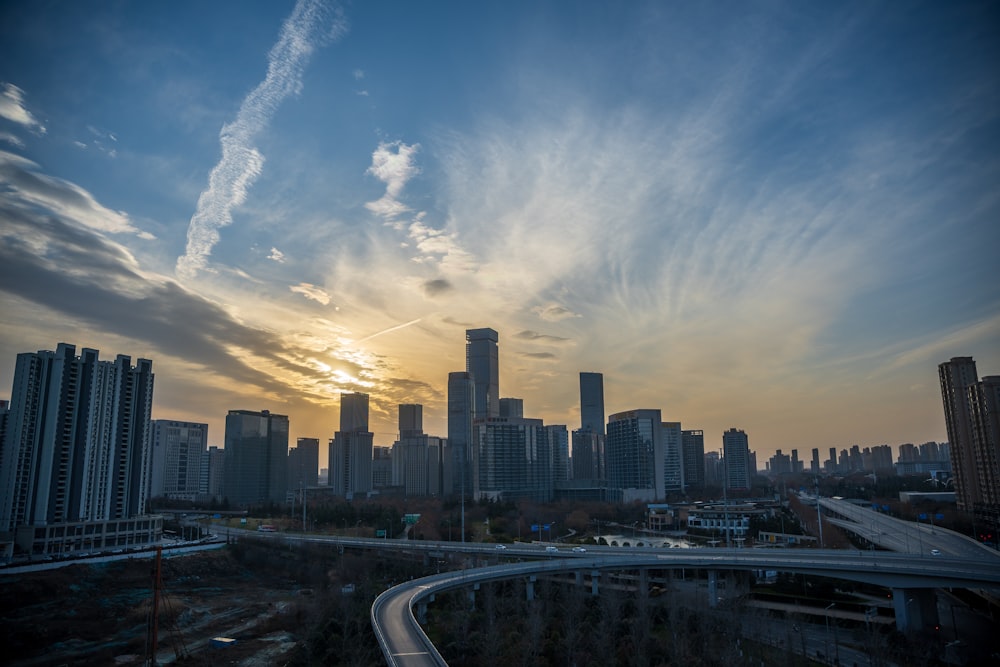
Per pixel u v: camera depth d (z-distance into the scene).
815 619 166.50
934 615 153.62
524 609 158.75
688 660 122.62
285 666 130.50
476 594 173.38
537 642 127.75
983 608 174.75
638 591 168.88
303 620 162.88
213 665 136.38
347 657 125.44
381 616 137.50
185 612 178.00
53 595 183.75
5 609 170.88
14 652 146.75
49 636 155.75
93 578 199.12
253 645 149.88
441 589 162.75
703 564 177.00
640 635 132.38
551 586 180.88
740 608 163.00
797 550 194.75
